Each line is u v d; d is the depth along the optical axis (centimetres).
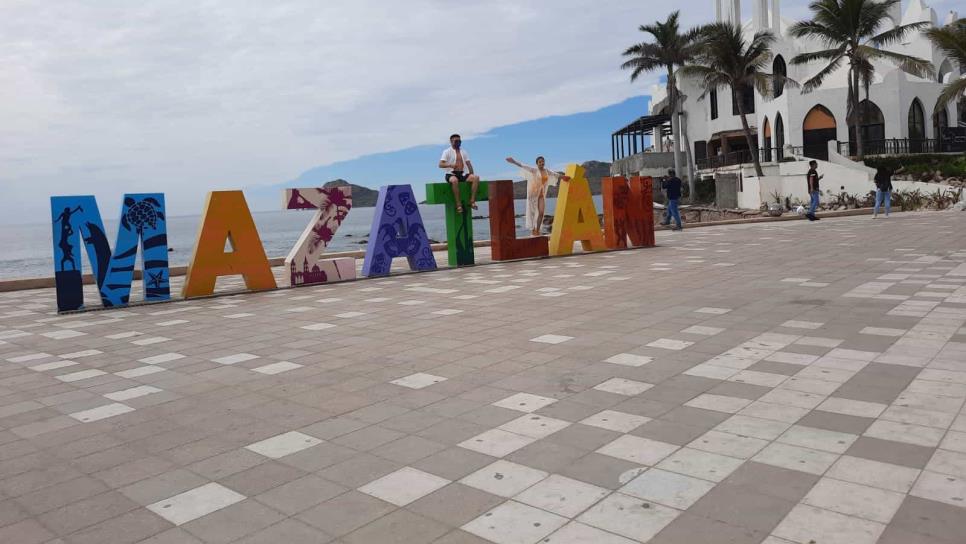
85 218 1068
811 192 2317
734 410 440
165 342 775
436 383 541
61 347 774
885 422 404
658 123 5759
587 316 791
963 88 3291
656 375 530
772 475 342
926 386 466
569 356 605
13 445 444
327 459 394
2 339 843
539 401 480
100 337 827
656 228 2403
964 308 716
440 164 1443
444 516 316
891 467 343
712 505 314
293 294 1147
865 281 929
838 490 322
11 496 362
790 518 298
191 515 330
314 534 305
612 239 1639
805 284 934
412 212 1379
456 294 1037
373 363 618
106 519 330
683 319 742
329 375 584
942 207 2725
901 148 4312
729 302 830
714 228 2294
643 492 330
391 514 320
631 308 827
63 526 325
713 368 541
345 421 460
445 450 398
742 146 5791
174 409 508
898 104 4319
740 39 4184
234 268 1188
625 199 1645
